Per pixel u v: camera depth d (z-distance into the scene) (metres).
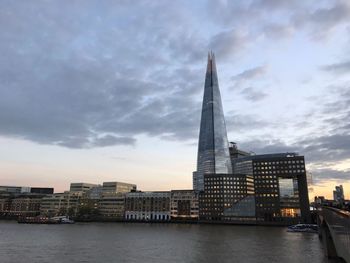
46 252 114.12
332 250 99.38
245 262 95.44
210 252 117.00
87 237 179.25
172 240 163.12
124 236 188.12
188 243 148.38
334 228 63.53
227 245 139.50
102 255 108.50
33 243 143.12
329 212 73.75
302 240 161.00
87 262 94.94
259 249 124.75
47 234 198.00
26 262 93.44
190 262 96.00
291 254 110.00
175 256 107.31
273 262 94.88
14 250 118.12
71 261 96.25
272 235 194.88
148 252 117.38
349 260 44.44
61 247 129.25
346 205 105.81
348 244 44.75
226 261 97.56
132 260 99.44
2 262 92.69
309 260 96.88
